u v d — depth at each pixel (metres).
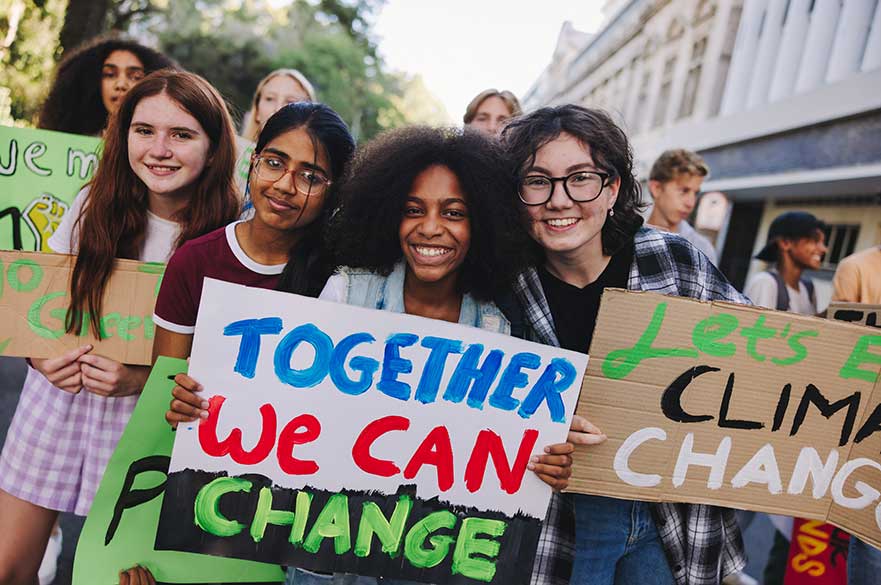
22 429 2.11
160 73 2.03
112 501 1.83
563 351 1.75
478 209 1.77
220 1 17.92
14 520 2.12
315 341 1.72
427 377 1.75
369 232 1.82
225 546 1.74
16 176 2.38
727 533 2.08
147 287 1.98
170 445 1.84
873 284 2.80
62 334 1.98
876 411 1.86
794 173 4.71
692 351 1.80
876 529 1.89
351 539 1.77
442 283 1.86
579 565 2.00
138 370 2.04
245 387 1.72
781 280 3.68
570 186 1.79
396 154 1.76
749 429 1.85
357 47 21.30
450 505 1.78
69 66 3.05
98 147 2.36
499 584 1.81
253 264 1.92
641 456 1.84
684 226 4.14
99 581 1.83
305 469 1.74
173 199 2.10
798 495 1.89
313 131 1.84
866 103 4.02
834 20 4.58
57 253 1.97
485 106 3.56
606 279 1.97
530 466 1.78
